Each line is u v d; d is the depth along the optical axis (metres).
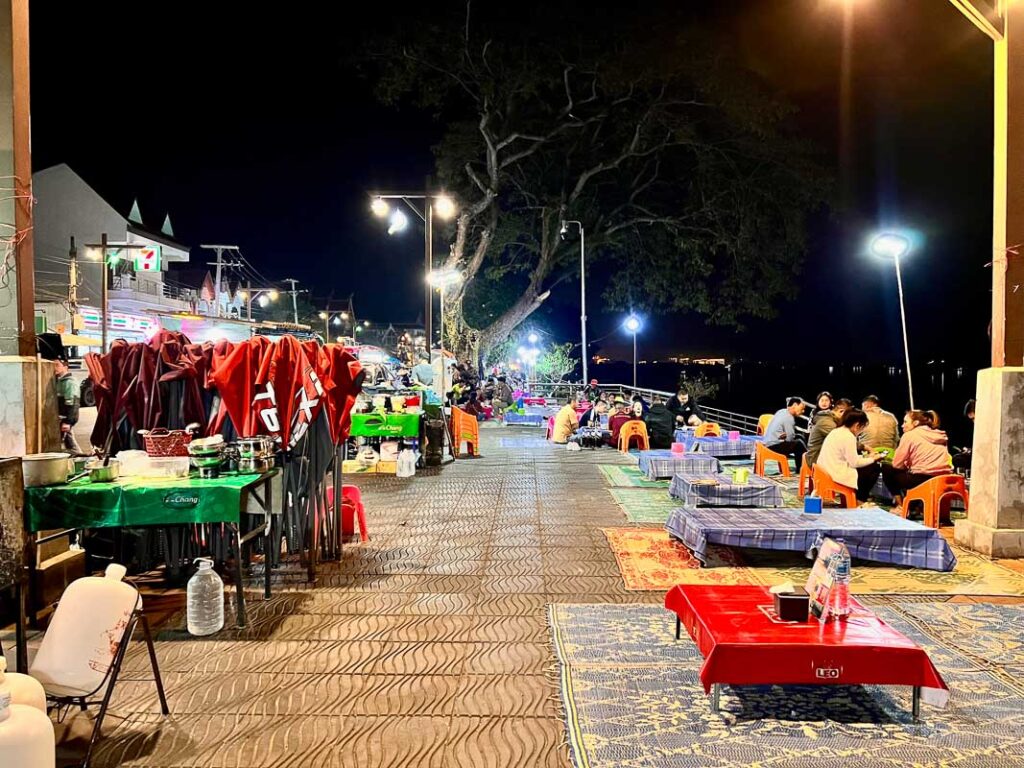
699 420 14.09
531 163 27.67
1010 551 6.15
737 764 2.99
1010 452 6.21
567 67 23.78
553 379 29.95
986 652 4.16
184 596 5.16
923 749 3.11
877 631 3.46
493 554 6.31
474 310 31.11
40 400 4.94
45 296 26.52
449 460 12.33
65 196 33.31
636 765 2.98
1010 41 6.30
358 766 3.02
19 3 4.95
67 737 3.25
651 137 26.47
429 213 17.27
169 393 5.66
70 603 3.23
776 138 24.52
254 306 58.28
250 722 3.39
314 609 4.92
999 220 6.37
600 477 10.58
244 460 4.83
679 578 5.62
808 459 9.05
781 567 5.91
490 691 3.71
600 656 4.08
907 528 5.86
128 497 4.37
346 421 6.09
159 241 35.97
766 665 3.28
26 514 4.34
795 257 26.98
